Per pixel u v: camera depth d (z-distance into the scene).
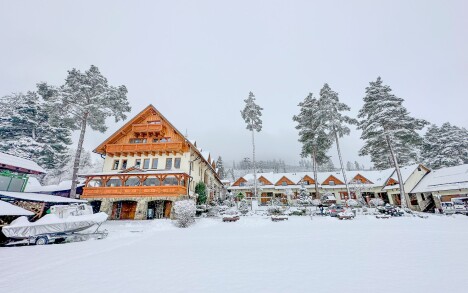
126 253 9.09
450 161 42.34
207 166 39.44
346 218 20.98
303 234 13.06
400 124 30.97
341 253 8.11
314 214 25.36
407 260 6.95
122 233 15.72
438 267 6.14
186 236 13.57
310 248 9.14
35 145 35.09
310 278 5.50
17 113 36.06
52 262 8.04
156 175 26.19
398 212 23.89
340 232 13.36
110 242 12.28
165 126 31.53
